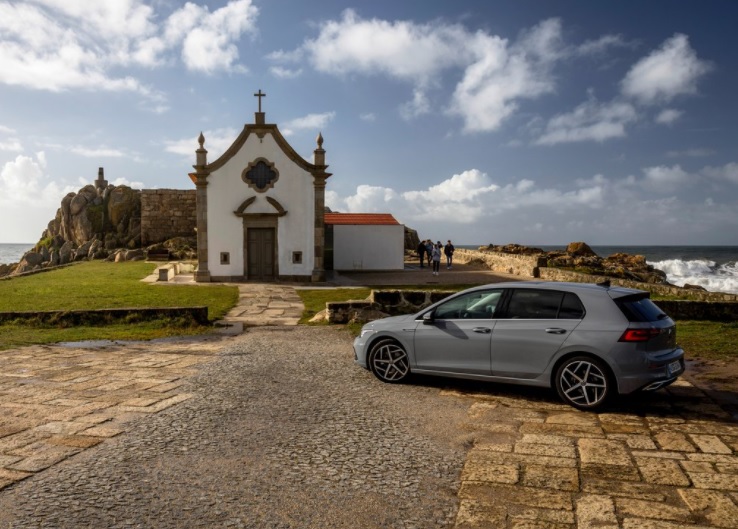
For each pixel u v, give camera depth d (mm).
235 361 10109
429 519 4203
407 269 39281
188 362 10039
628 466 5156
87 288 24469
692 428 6246
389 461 5312
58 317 14641
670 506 4371
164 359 10344
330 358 10352
